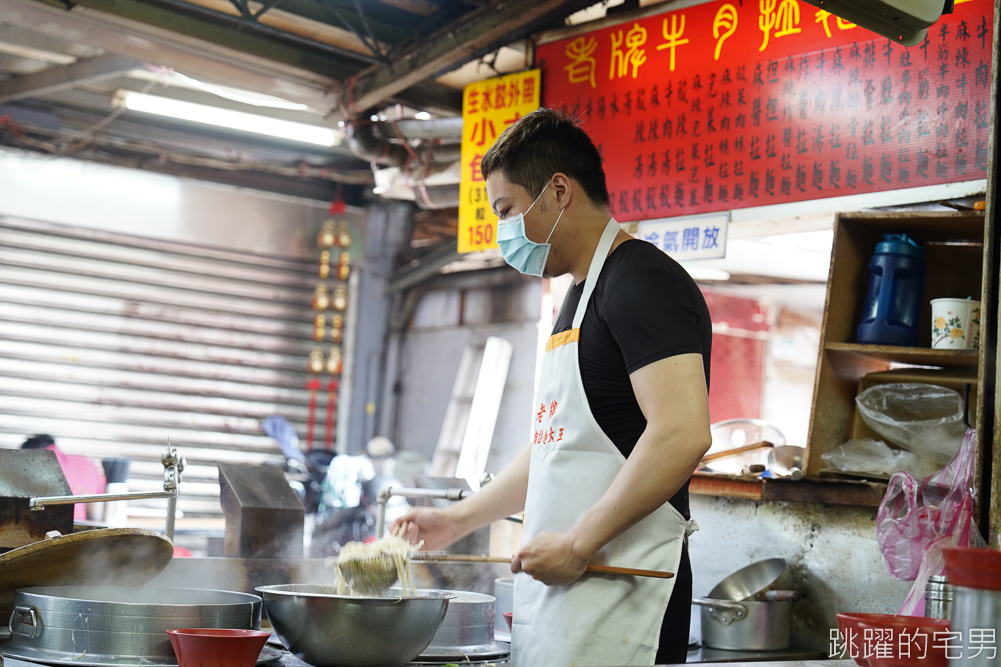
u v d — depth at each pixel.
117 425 7.64
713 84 3.89
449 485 3.16
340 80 5.04
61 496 2.12
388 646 1.74
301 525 2.77
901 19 2.44
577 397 1.87
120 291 7.69
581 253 1.97
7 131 7.13
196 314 7.93
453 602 2.17
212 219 7.93
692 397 1.71
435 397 8.36
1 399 7.30
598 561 1.84
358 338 8.36
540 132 1.94
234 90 5.80
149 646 1.75
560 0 3.89
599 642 1.79
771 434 3.70
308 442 8.27
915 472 2.91
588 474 1.84
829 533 3.06
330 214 8.30
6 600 1.97
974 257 3.18
